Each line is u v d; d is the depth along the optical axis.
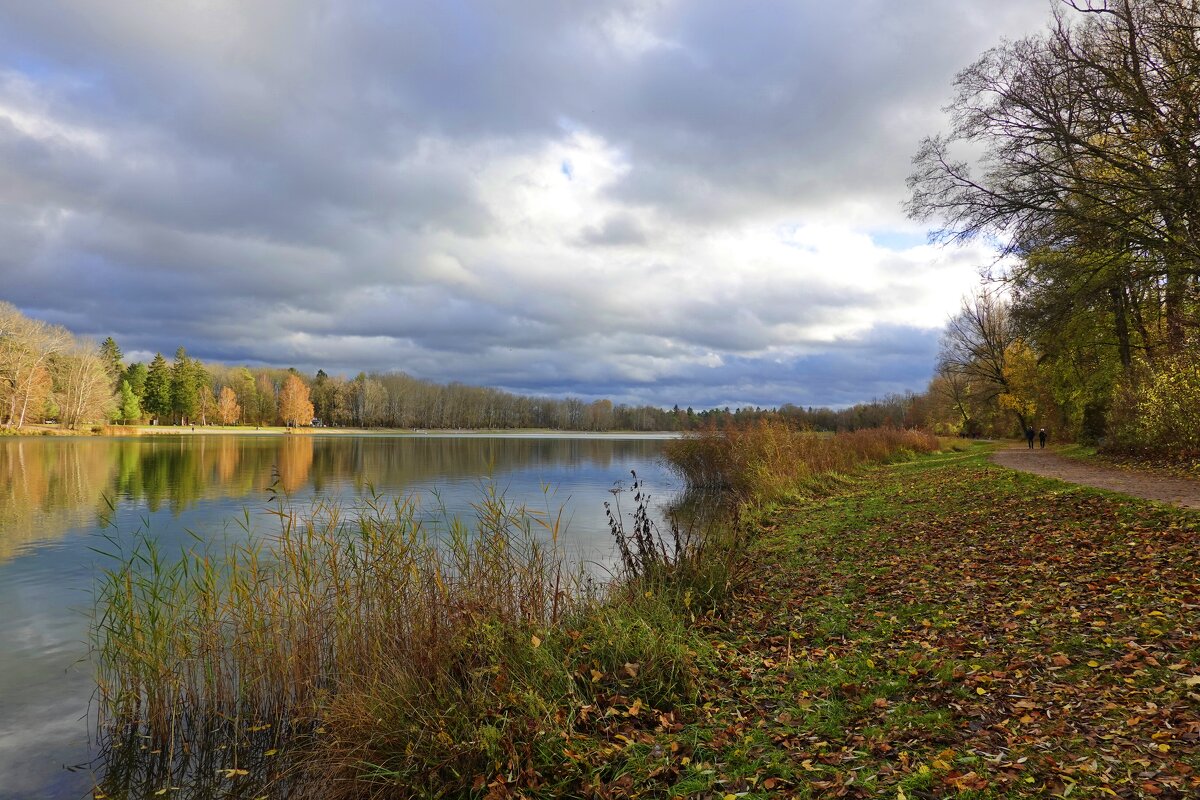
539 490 26.66
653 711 5.09
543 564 7.40
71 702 7.09
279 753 5.95
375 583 6.94
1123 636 5.39
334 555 7.18
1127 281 16.81
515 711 5.02
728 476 26.28
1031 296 19.88
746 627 7.22
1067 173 15.19
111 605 6.88
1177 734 3.79
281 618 6.97
